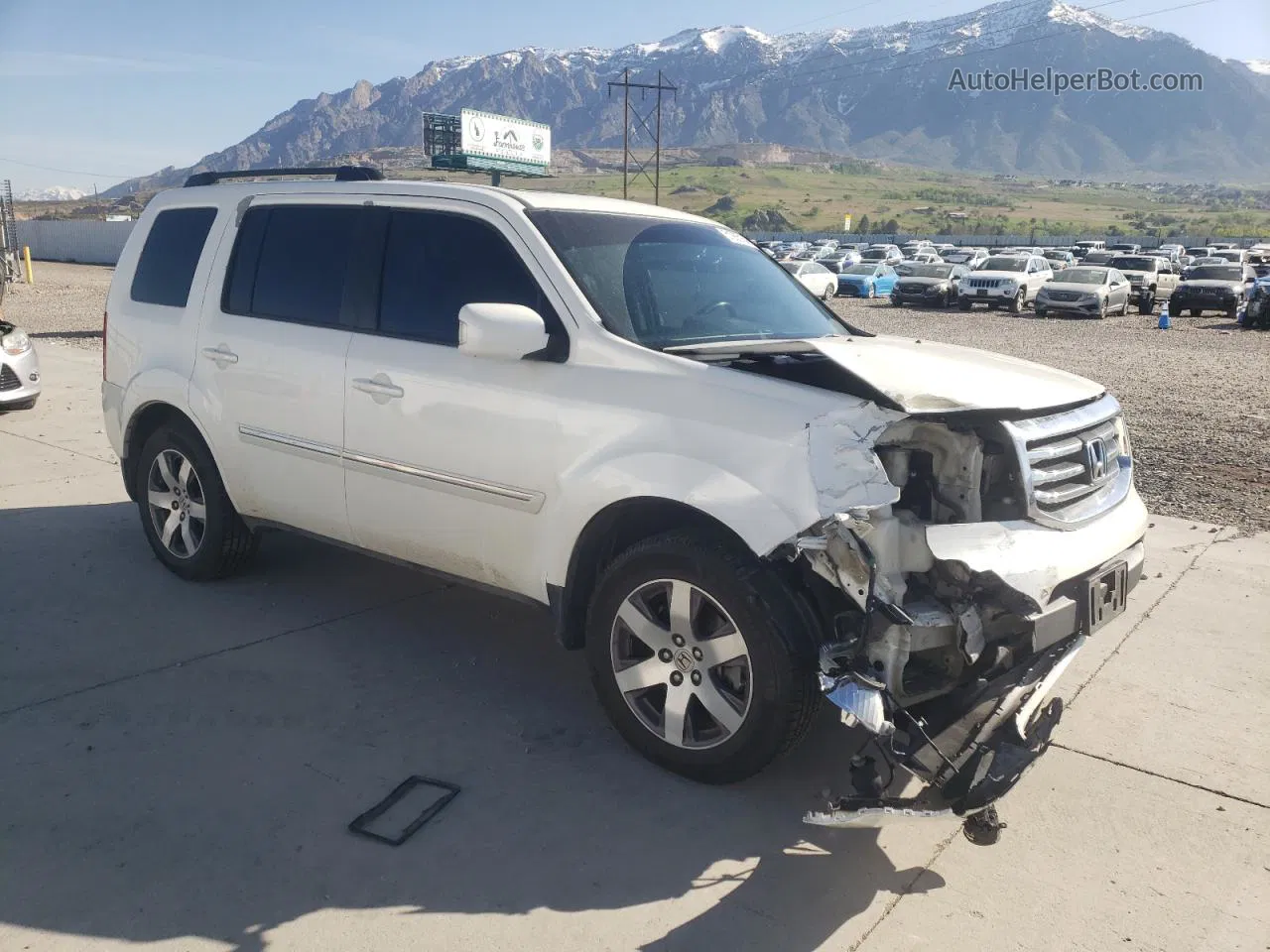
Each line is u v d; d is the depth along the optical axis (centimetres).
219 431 474
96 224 5166
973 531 306
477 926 270
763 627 311
